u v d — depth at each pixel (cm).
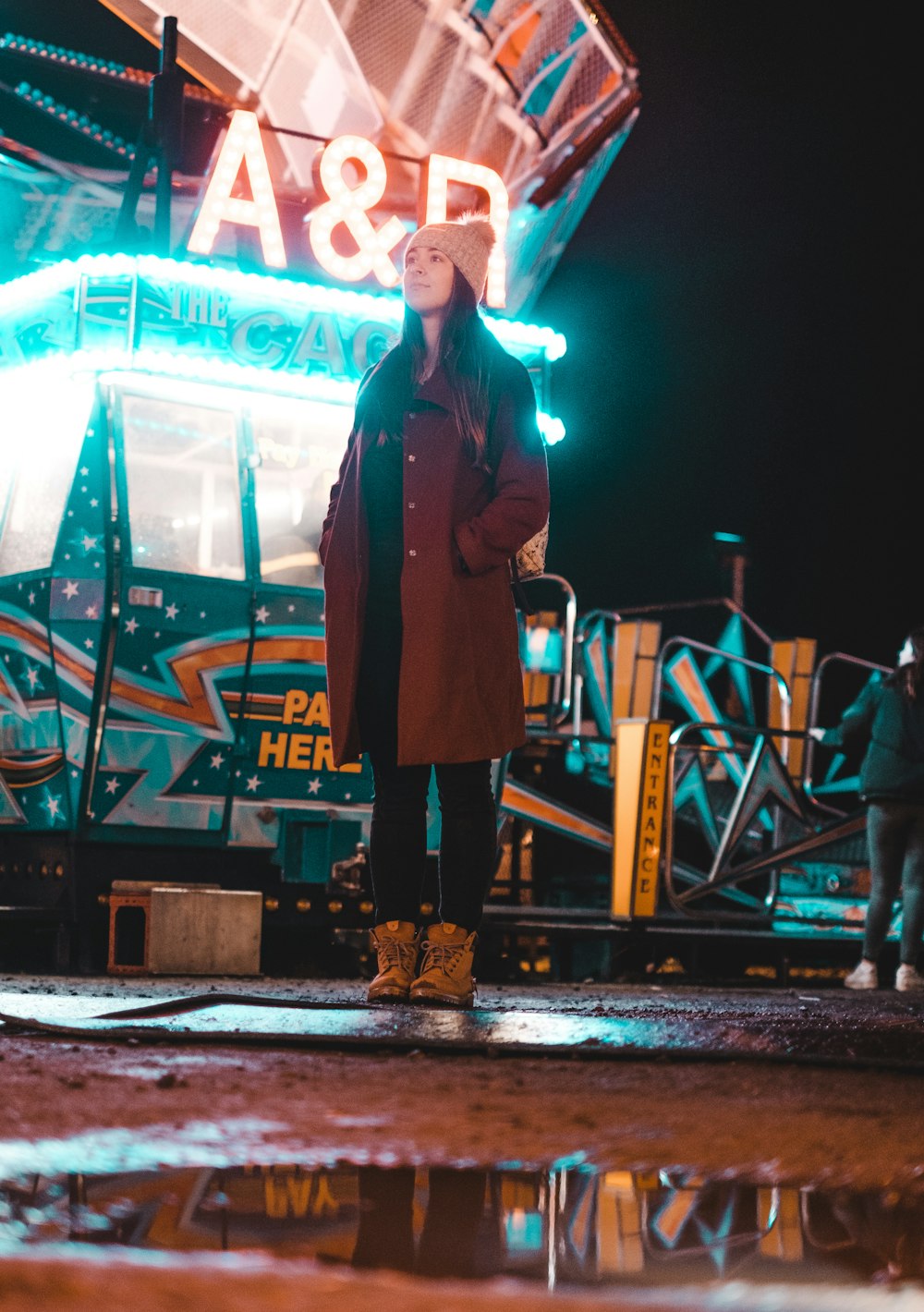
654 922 708
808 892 794
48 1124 168
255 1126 171
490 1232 122
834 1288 104
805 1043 270
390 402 350
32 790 594
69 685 582
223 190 630
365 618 347
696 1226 126
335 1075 223
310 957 633
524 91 793
